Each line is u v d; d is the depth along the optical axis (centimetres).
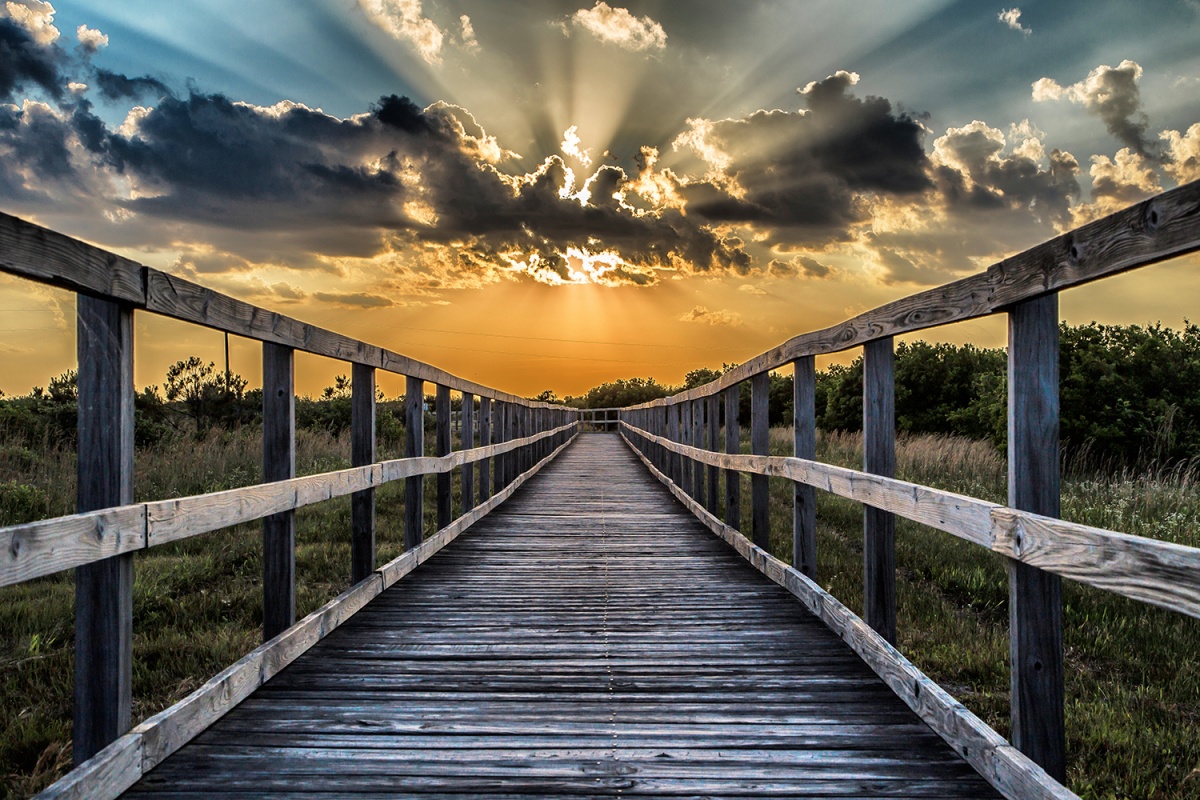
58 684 393
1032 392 235
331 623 426
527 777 258
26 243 198
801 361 501
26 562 196
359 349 467
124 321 250
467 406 848
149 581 576
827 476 432
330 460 1259
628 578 569
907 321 318
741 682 350
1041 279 218
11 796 292
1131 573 176
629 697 331
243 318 320
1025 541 223
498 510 967
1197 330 1287
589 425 5106
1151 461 1111
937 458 1292
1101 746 343
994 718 363
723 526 732
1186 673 428
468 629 434
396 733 292
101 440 248
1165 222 167
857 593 577
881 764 267
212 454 1082
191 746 279
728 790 249
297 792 246
